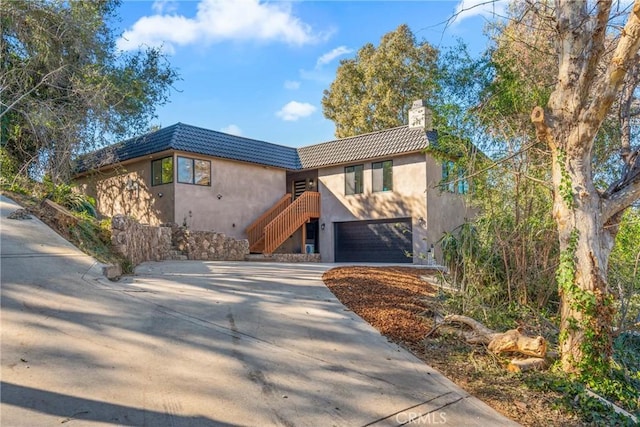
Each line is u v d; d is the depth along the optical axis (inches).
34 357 137.1
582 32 194.1
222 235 587.8
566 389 173.0
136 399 123.9
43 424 106.3
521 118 266.5
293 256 700.7
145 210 677.9
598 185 289.9
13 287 187.6
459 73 278.4
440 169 670.5
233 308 218.7
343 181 752.3
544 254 285.9
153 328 176.9
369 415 133.6
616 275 276.1
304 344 183.3
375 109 1111.6
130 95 480.1
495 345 199.8
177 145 620.7
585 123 190.2
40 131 399.2
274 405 131.8
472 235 296.4
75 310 179.9
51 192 361.1
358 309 243.9
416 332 217.8
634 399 182.9
